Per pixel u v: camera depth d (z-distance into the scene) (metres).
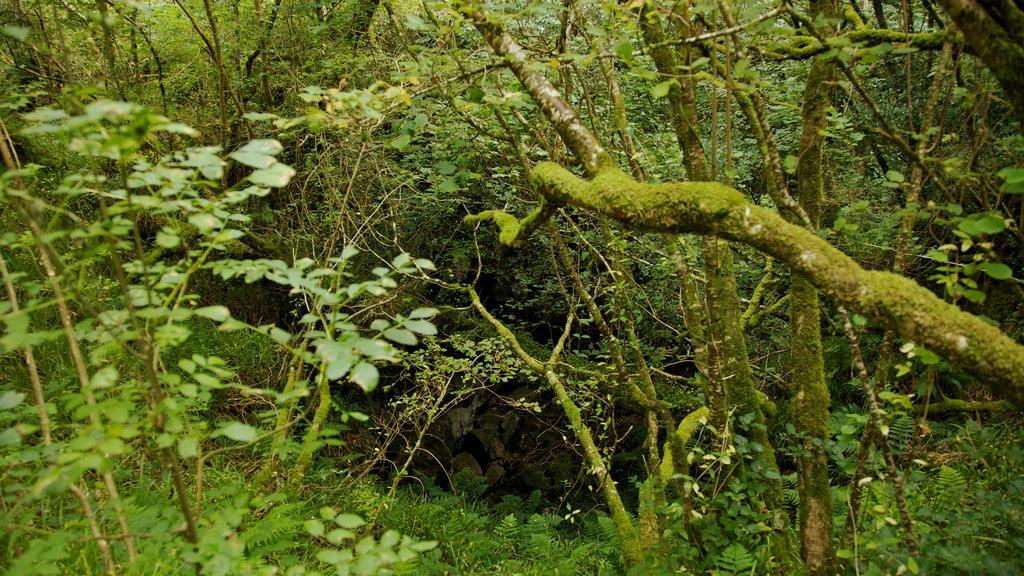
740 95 2.51
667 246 2.90
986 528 2.21
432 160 4.61
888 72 4.43
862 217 4.27
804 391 2.45
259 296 5.09
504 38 2.04
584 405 4.11
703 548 2.63
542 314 6.26
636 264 5.14
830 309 4.77
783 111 4.74
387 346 1.35
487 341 4.61
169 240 1.38
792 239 1.40
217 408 4.10
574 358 5.16
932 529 2.24
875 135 4.14
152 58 5.16
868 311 1.32
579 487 5.54
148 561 1.84
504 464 5.79
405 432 5.45
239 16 5.12
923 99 4.17
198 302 4.80
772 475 2.43
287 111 5.12
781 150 4.81
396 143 2.26
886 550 2.04
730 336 2.93
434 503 4.48
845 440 2.07
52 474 1.23
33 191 2.99
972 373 1.24
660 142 4.57
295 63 5.14
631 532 2.90
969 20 1.33
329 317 1.62
